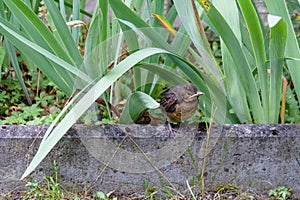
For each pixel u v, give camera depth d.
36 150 2.29
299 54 2.37
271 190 2.38
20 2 2.16
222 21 2.16
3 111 2.75
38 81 2.87
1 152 2.29
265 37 2.69
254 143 2.33
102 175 2.35
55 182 2.34
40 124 2.43
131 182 2.37
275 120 2.46
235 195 2.37
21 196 2.32
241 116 2.54
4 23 2.32
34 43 2.19
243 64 2.31
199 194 2.37
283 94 2.47
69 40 2.36
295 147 2.34
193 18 2.38
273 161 2.35
